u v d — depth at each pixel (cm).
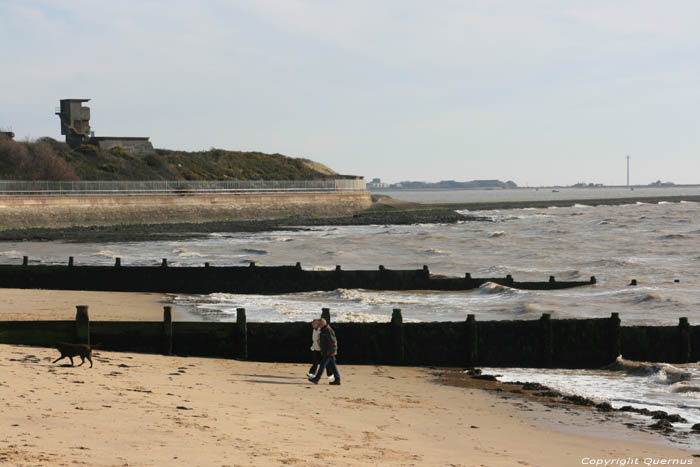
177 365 2405
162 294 4791
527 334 2789
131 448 1217
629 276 6009
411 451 1450
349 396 2092
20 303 4056
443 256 7656
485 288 4875
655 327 2822
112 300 4388
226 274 4916
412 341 2761
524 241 9562
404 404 2028
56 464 1066
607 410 2072
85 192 12794
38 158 14775
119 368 2188
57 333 2545
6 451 1112
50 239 9612
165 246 8656
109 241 9431
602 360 2792
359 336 2753
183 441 1313
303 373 2455
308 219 14988
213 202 14538
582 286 5134
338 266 4975
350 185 17738
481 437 1681
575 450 1619
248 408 1752
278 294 4891
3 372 1875
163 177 17300
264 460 1229
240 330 2680
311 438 1473
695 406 2170
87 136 18125
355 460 1307
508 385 2412
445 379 2488
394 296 4688
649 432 1827
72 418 1410
